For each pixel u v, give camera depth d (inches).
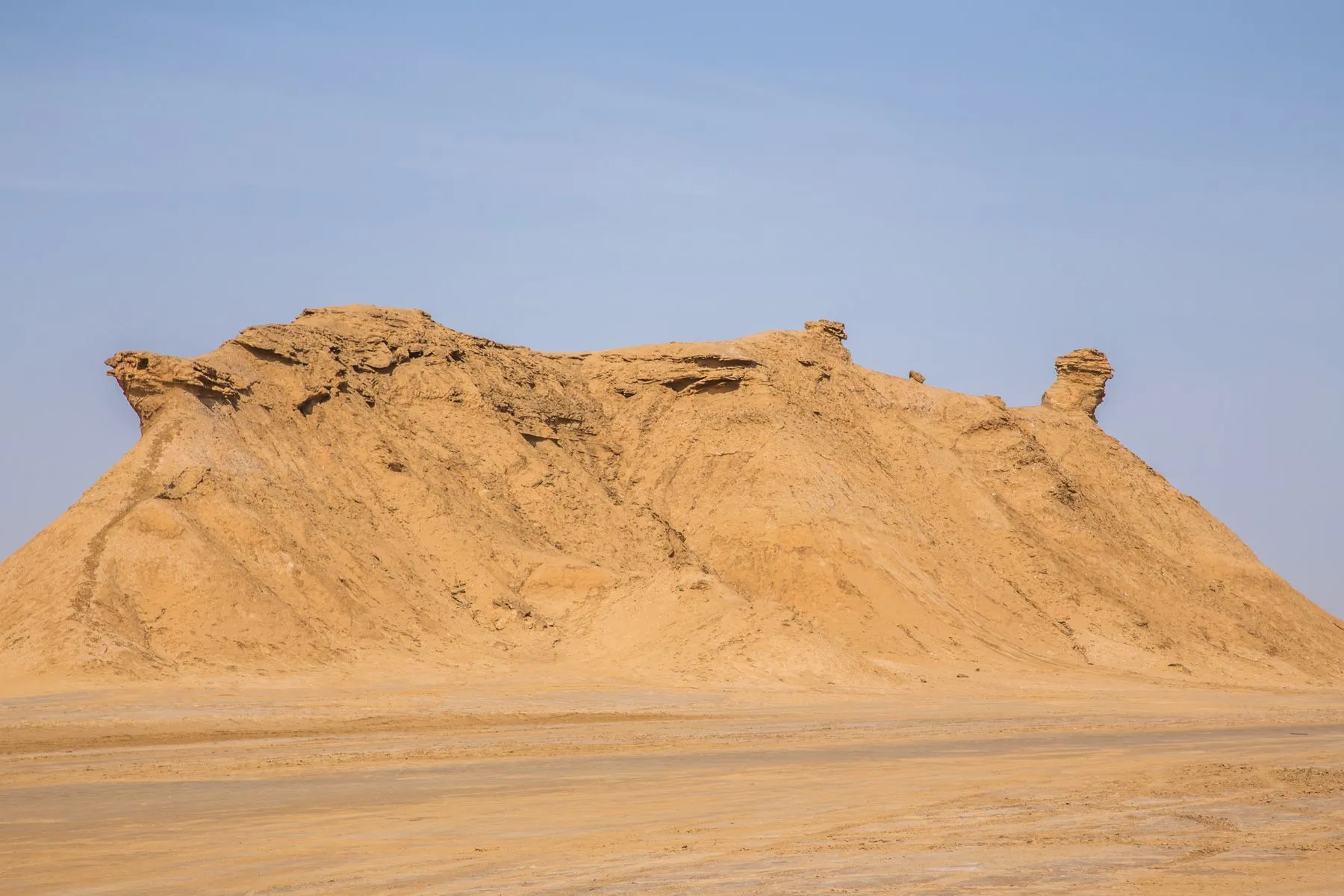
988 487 4867.1
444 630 3289.9
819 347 5083.7
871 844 1225.4
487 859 1187.9
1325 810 1446.9
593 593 3582.7
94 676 2613.2
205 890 1094.4
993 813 1433.3
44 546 3046.3
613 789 1674.5
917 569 4227.4
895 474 4729.3
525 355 4512.8
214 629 2883.9
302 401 3663.9
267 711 2449.6
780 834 1299.2
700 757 2047.2
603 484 4242.1
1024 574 4468.5
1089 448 5403.5
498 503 3841.0
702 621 3440.0
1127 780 1749.5
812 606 3949.3
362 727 2383.1
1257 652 4571.9
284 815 1471.5
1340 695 4057.6
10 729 2159.2
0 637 2758.4
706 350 4714.6
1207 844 1218.0
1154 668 4165.8
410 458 3789.4
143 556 2982.3
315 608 3097.9
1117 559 4788.4
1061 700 3368.6
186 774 1801.2
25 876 1162.0
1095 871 1095.0
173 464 3248.0
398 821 1418.6
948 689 3410.4
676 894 1024.9
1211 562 5142.7
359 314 4165.8
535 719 2583.7
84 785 1695.4
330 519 3398.1
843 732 2491.4
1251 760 2052.2
